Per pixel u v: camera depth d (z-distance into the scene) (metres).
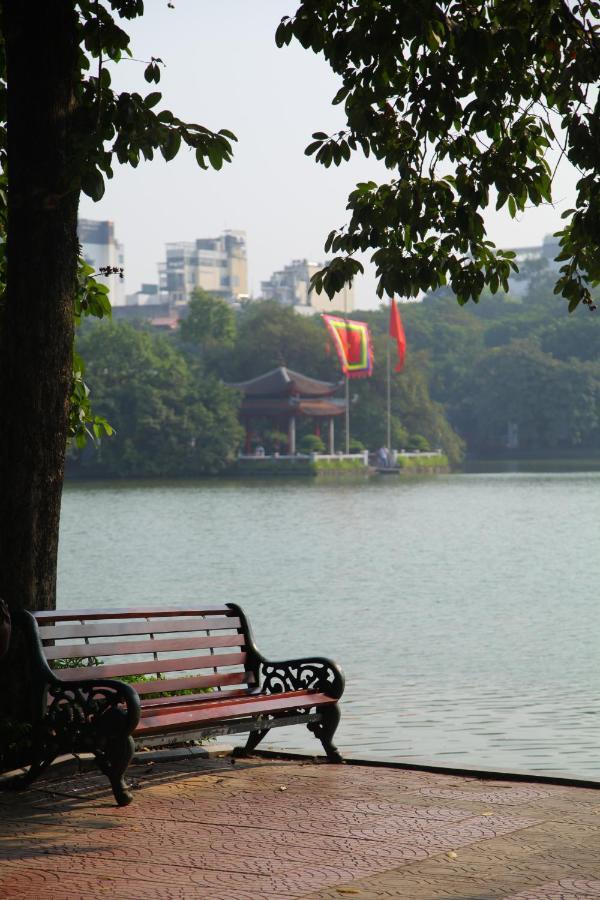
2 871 6.75
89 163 9.07
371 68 9.91
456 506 88.69
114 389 134.50
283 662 10.10
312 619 30.67
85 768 9.27
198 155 9.55
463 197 10.59
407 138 10.58
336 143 10.43
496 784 8.97
